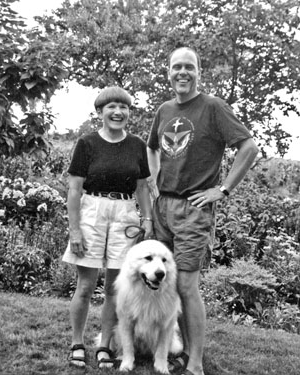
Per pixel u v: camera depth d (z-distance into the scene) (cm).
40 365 414
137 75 1636
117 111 420
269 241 931
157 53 1627
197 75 423
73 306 428
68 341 480
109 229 425
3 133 665
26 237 895
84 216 424
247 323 680
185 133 416
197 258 405
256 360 485
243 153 405
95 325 548
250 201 1156
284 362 485
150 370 416
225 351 504
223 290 738
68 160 1470
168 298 404
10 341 465
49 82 648
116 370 411
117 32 1756
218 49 1448
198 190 415
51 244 891
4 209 1025
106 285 439
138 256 400
